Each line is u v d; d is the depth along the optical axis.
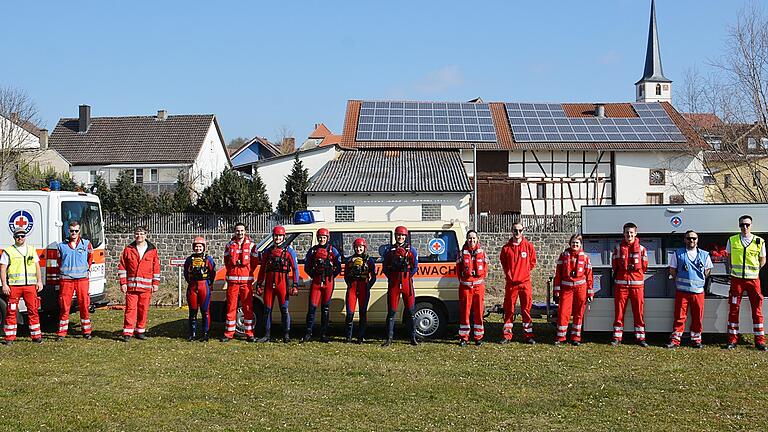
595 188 38.62
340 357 10.83
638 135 39.31
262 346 11.77
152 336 12.95
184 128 50.97
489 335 12.99
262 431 7.02
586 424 7.28
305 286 12.70
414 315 12.35
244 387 8.87
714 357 10.93
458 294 12.30
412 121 41.00
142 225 31.06
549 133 39.44
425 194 31.97
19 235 12.17
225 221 31.28
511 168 38.69
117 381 9.19
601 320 12.23
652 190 38.66
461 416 7.56
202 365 10.23
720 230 12.13
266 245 12.95
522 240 12.30
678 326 11.83
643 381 9.23
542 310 12.99
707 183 33.16
